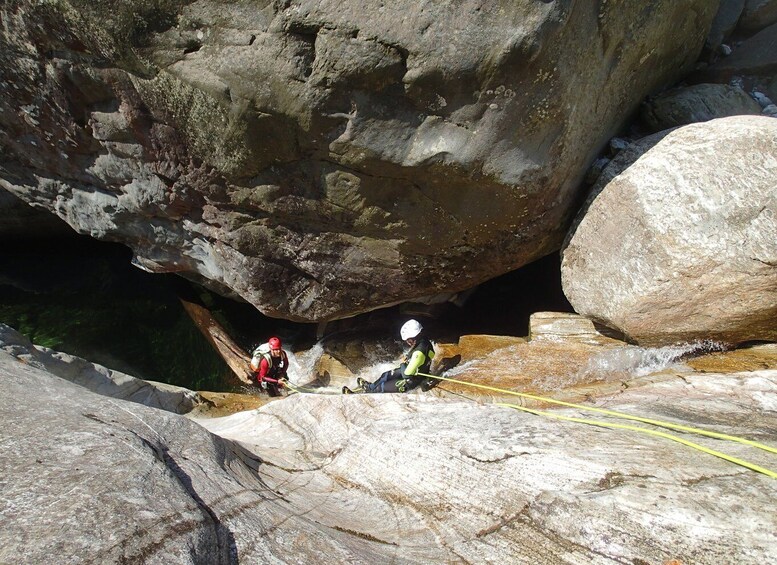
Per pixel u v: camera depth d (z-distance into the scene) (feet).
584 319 16.93
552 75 11.23
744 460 7.23
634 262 13.21
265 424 12.80
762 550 5.67
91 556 4.19
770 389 10.27
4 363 8.75
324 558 5.66
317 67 11.41
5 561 3.98
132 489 5.21
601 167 14.70
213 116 13.23
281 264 17.24
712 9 16.06
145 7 11.75
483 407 11.11
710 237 12.01
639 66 14.34
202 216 16.96
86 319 23.99
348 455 10.05
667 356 13.87
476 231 14.34
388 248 15.34
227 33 11.62
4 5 13.16
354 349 21.59
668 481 6.95
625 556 6.15
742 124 12.05
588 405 11.18
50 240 28.53
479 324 21.24
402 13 10.59
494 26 10.44
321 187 14.11
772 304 11.80
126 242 20.56
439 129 11.98
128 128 15.01
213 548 5.04
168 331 23.82
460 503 7.84
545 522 6.91
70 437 6.02
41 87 15.17
